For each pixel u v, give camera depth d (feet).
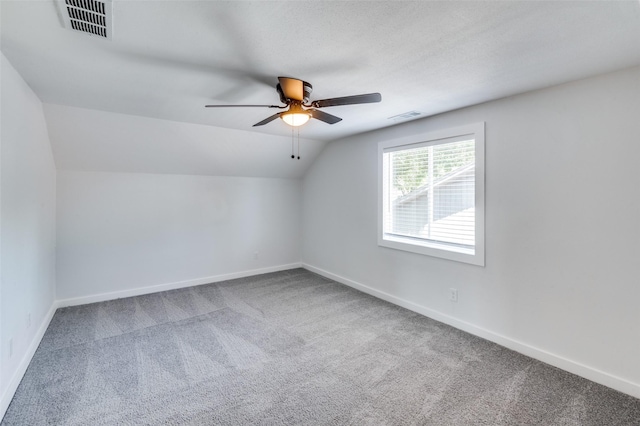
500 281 8.84
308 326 10.23
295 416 6.08
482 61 6.35
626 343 6.71
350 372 7.57
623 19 4.79
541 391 6.81
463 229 9.93
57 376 7.36
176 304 12.28
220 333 9.71
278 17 4.81
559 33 5.22
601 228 7.00
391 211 12.57
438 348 8.70
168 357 8.27
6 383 6.34
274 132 13.30
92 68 6.79
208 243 15.28
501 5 4.46
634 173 6.54
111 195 12.78
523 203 8.29
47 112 9.53
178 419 5.99
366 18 4.83
